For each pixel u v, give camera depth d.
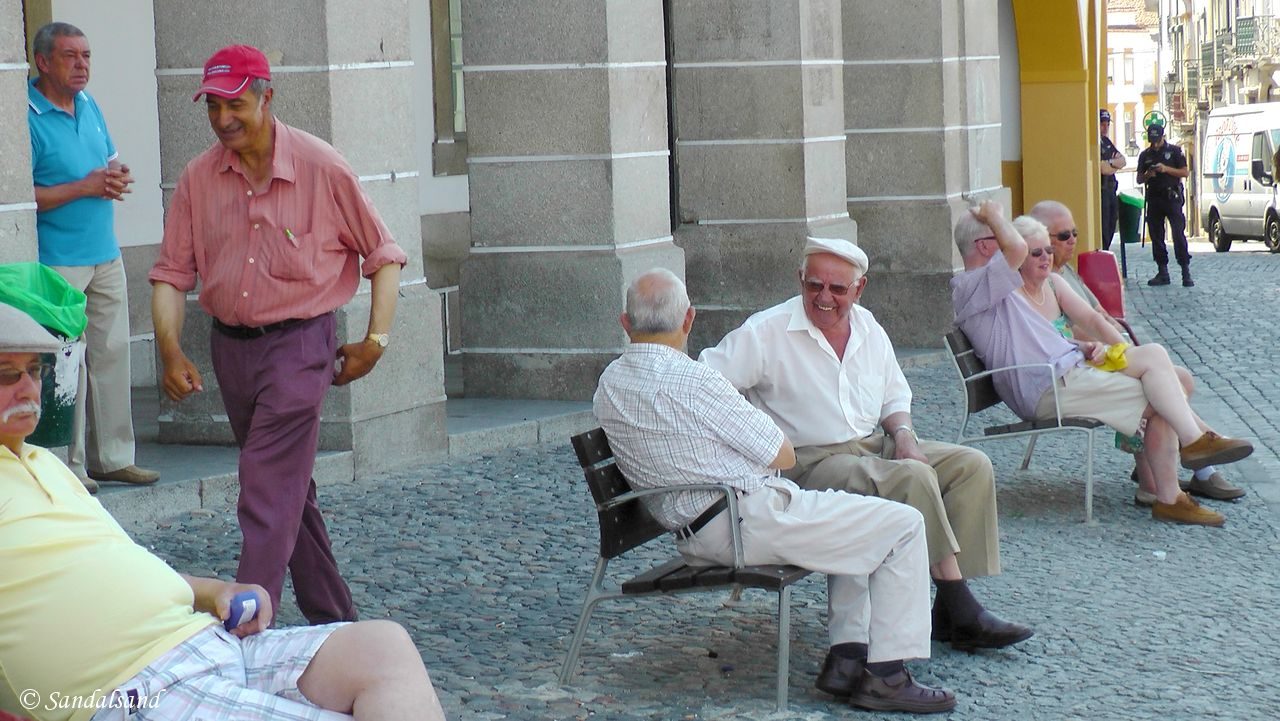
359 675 4.67
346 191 6.96
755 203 16.59
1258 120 39.62
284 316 6.86
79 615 4.53
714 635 7.71
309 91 11.06
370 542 9.44
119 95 14.77
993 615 7.46
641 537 7.07
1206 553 9.38
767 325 7.64
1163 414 10.04
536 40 13.65
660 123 14.33
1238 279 28.70
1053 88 24.23
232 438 11.51
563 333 13.86
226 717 4.50
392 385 11.52
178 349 7.01
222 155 6.91
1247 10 69.56
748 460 6.75
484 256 14.02
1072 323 10.80
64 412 7.51
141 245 15.03
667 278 6.85
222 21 11.19
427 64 18.16
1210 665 7.36
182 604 4.68
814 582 8.62
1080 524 10.09
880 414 7.87
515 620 7.94
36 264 7.56
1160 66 91.75
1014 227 10.45
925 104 18.31
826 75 16.81
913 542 6.68
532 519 10.09
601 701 6.75
